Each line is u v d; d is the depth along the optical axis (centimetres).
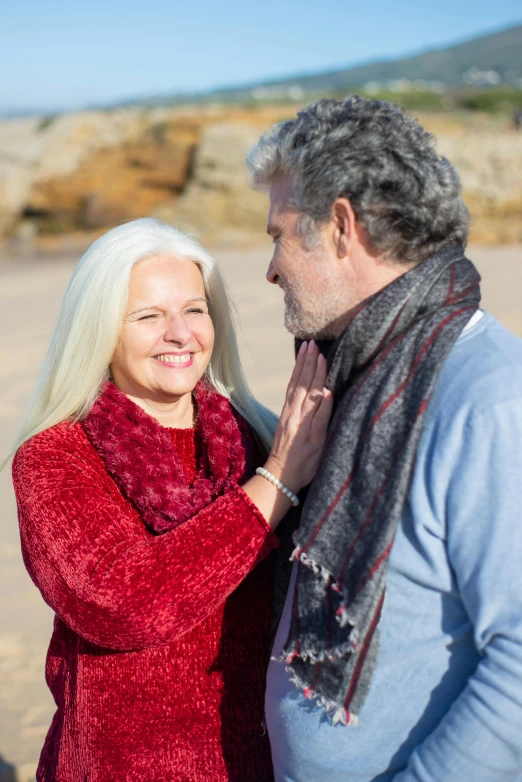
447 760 141
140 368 197
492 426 139
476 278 157
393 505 144
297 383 179
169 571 166
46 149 2731
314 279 167
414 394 146
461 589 144
